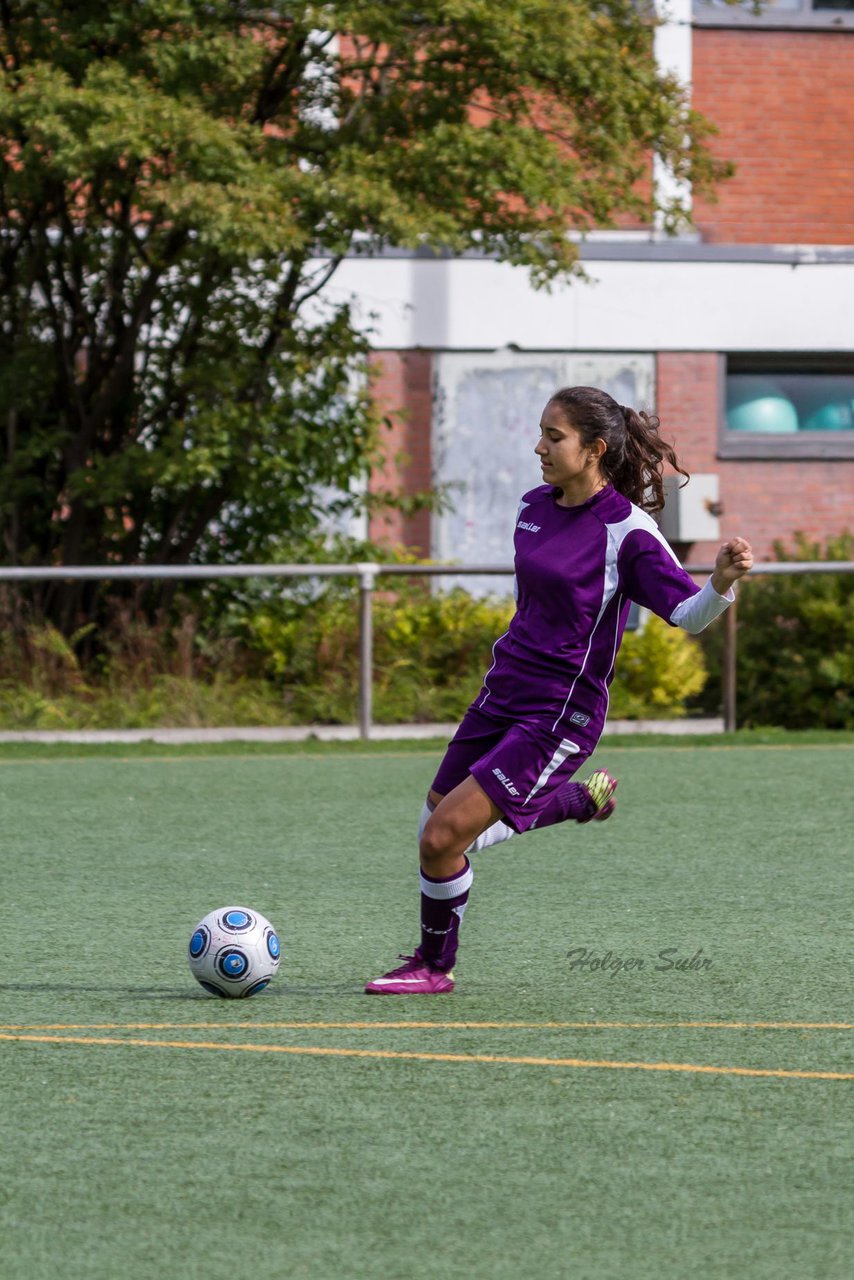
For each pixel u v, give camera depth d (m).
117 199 41.97
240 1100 14.16
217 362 43.84
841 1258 10.90
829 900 23.36
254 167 38.78
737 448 59.44
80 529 45.34
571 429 16.75
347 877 25.06
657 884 24.50
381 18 39.09
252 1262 10.82
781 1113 13.83
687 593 16.50
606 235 58.44
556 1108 13.95
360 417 47.03
